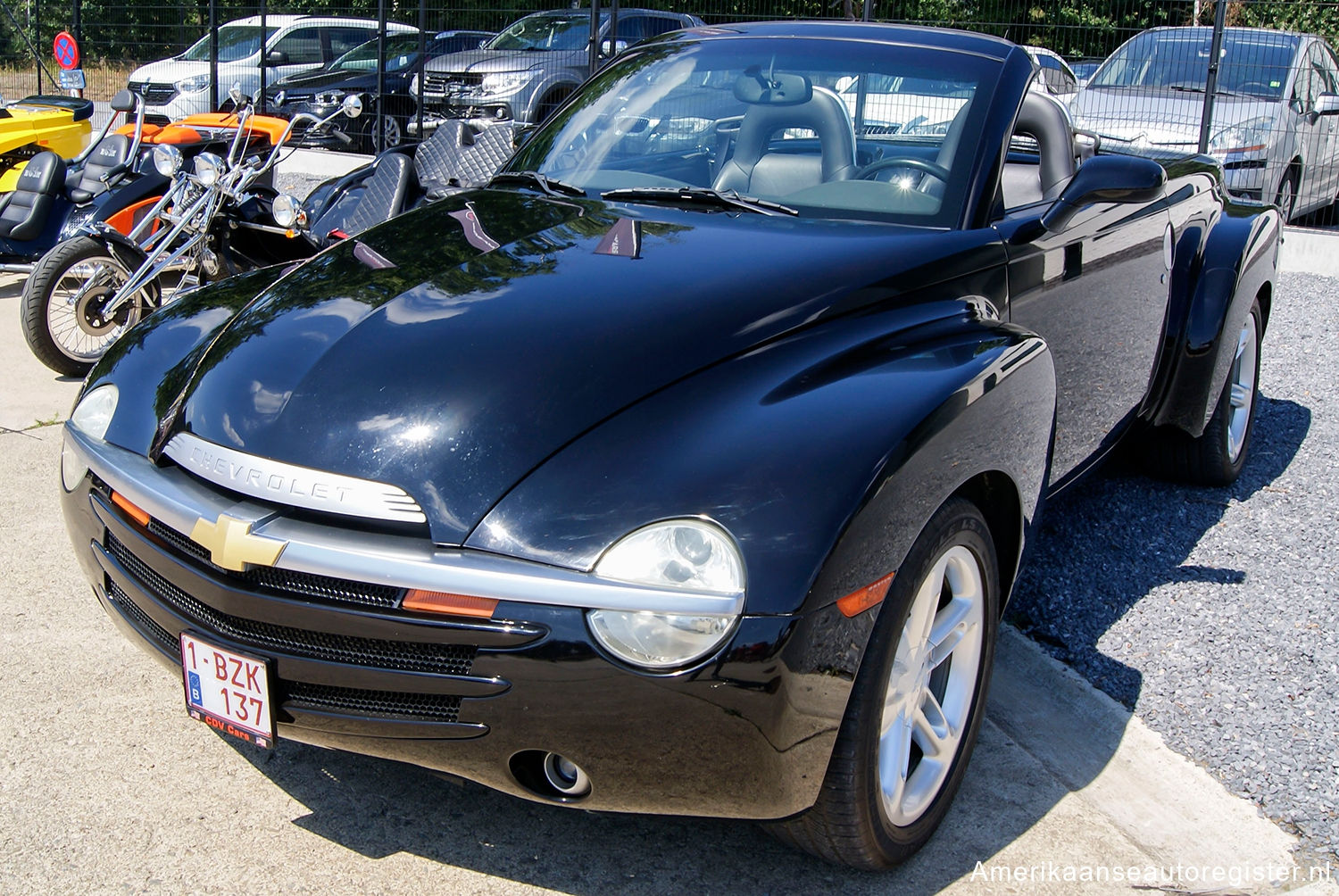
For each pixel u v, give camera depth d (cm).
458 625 189
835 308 234
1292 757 259
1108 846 234
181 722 270
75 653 299
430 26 1210
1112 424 350
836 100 306
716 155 311
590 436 201
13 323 690
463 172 513
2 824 230
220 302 275
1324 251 795
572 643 184
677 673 183
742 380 212
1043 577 346
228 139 757
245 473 208
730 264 245
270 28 1302
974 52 317
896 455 198
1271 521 388
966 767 241
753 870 224
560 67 1124
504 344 219
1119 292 335
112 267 573
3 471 431
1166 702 281
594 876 221
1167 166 404
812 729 191
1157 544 369
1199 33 927
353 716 202
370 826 235
